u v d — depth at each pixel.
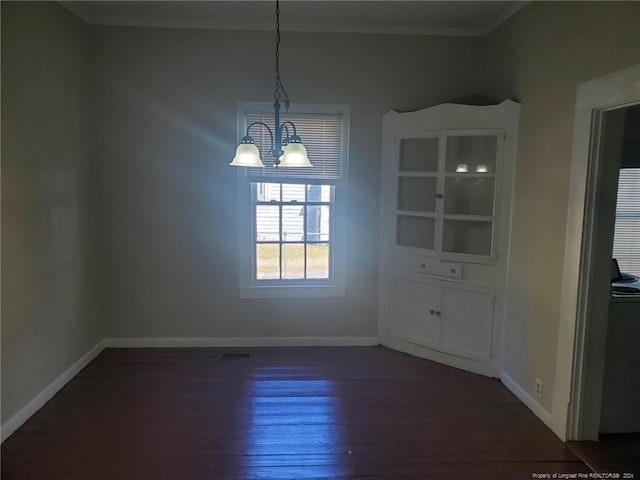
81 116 3.64
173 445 2.64
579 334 2.62
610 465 2.48
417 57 3.94
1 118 2.63
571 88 2.66
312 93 3.94
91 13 3.63
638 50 2.13
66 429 2.80
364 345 4.23
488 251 3.58
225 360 3.88
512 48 3.40
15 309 2.79
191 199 4.01
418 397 3.26
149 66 3.85
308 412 3.04
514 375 3.35
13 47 2.75
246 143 2.55
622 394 2.95
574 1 2.62
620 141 2.49
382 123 3.99
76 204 3.58
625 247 3.97
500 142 3.40
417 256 3.90
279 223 4.16
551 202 2.88
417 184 3.92
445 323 3.80
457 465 2.50
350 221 4.10
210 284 4.12
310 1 3.32
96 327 3.98
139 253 4.04
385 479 2.37
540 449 2.65
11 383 2.75
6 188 2.69
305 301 4.18
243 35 3.86
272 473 2.41
